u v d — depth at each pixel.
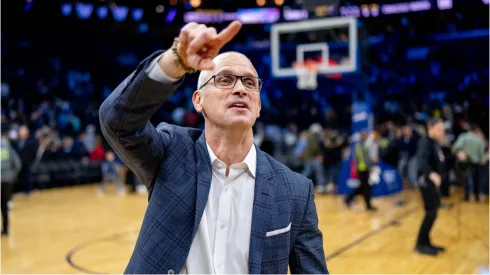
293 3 20.64
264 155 1.43
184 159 1.35
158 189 1.31
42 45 19.23
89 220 8.13
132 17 20.69
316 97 22.44
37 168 13.12
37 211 9.27
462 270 4.87
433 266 5.02
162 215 1.28
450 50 20.52
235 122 1.30
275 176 1.38
